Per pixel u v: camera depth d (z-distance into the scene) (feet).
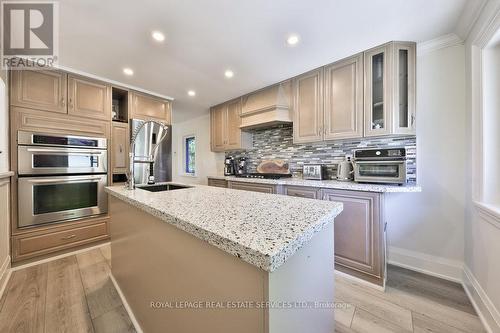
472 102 5.41
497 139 5.03
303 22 5.46
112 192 5.33
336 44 6.48
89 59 7.19
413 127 6.40
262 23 5.48
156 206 3.33
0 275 5.72
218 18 5.27
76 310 4.99
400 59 6.49
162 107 10.94
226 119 12.02
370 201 6.02
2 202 6.01
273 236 2.04
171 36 5.99
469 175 5.75
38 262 7.20
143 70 8.08
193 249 2.75
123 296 5.28
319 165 8.27
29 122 7.10
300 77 8.58
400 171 5.95
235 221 2.52
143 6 4.82
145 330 4.15
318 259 2.95
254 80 9.11
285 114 9.04
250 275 2.01
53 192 7.51
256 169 11.81
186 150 17.49
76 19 5.22
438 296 5.49
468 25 5.36
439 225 6.52
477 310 4.91
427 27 5.72
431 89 6.57
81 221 8.13
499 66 5.00
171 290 3.27
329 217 2.87
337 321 4.67
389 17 5.30
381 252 5.83
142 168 9.80
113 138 9.03
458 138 6.22
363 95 6.89
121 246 5.37
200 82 9.30
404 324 4.56
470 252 5.63
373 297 5.48
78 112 8.13
